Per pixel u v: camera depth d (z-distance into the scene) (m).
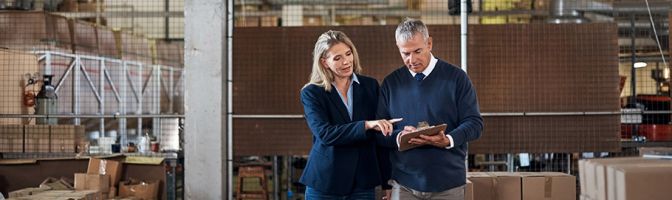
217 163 5.83
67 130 6.47
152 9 11.31
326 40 3.21
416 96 3.13
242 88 5.87
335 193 3.26
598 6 8.80
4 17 7.29
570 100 5.70
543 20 10.31
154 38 11.00
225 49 5.86
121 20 11.23
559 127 5.72
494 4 10.37
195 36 5.87
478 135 3.08
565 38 5.70
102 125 8.54
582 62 5.69
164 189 6.05
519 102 5.70
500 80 5.71
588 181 3.51
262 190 7.33
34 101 6.82
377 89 3.35
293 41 5.83
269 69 5.84
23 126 6.46
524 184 4.86
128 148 6.95
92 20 10.80
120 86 9.12
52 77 7.13
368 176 3.28
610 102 5.68
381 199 4.17
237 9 11.76
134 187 5.75
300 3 11.42
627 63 8.30
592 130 5.69
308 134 5.83
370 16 11.49
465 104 3.09
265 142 5.86
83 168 6.10
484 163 6.95
